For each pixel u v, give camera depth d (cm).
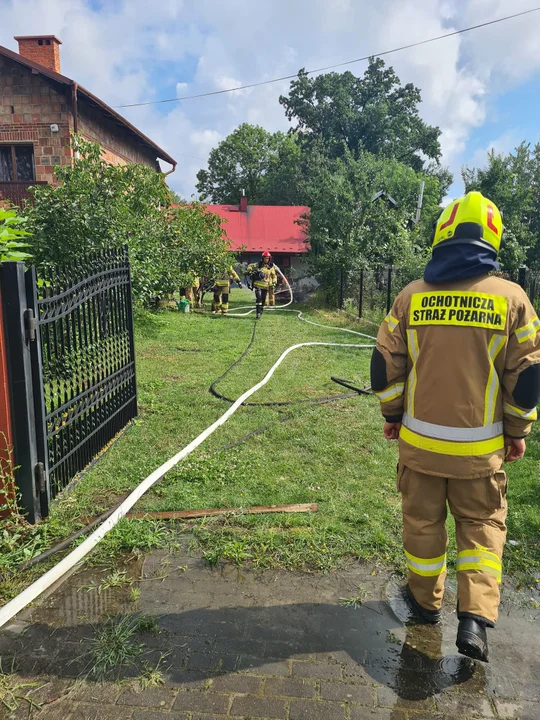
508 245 1464
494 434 214
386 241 1838
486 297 207
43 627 239
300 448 468
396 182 3078
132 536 312
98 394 441
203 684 207
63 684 206
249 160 5419
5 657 220
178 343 1006
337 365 823
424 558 232
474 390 209
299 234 3091
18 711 194
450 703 199
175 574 281
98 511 350
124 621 241
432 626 243
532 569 289
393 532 323
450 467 213
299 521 331
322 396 641
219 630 238
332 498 368
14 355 309
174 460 423
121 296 512
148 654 223
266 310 1725
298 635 235
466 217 215
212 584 273
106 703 198
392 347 225
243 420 543
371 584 275
